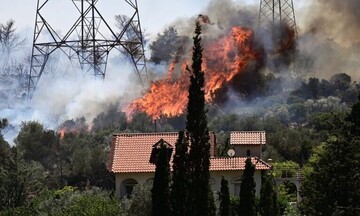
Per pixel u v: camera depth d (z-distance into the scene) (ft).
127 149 344.08
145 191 294.46
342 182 278.46
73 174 421.59
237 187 331.77
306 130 485.97
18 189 350.84
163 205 222.07
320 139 469.98
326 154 282.97
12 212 312.50
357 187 278.26
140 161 337.31
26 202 346.13
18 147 428.56
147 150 343.67
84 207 295.07
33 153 443.32
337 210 272.31
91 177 419.33
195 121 227.40
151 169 333.01
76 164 424.46
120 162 337.72
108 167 340.59
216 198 296.71
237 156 361.51
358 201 278.46
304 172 352.28
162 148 223.92
